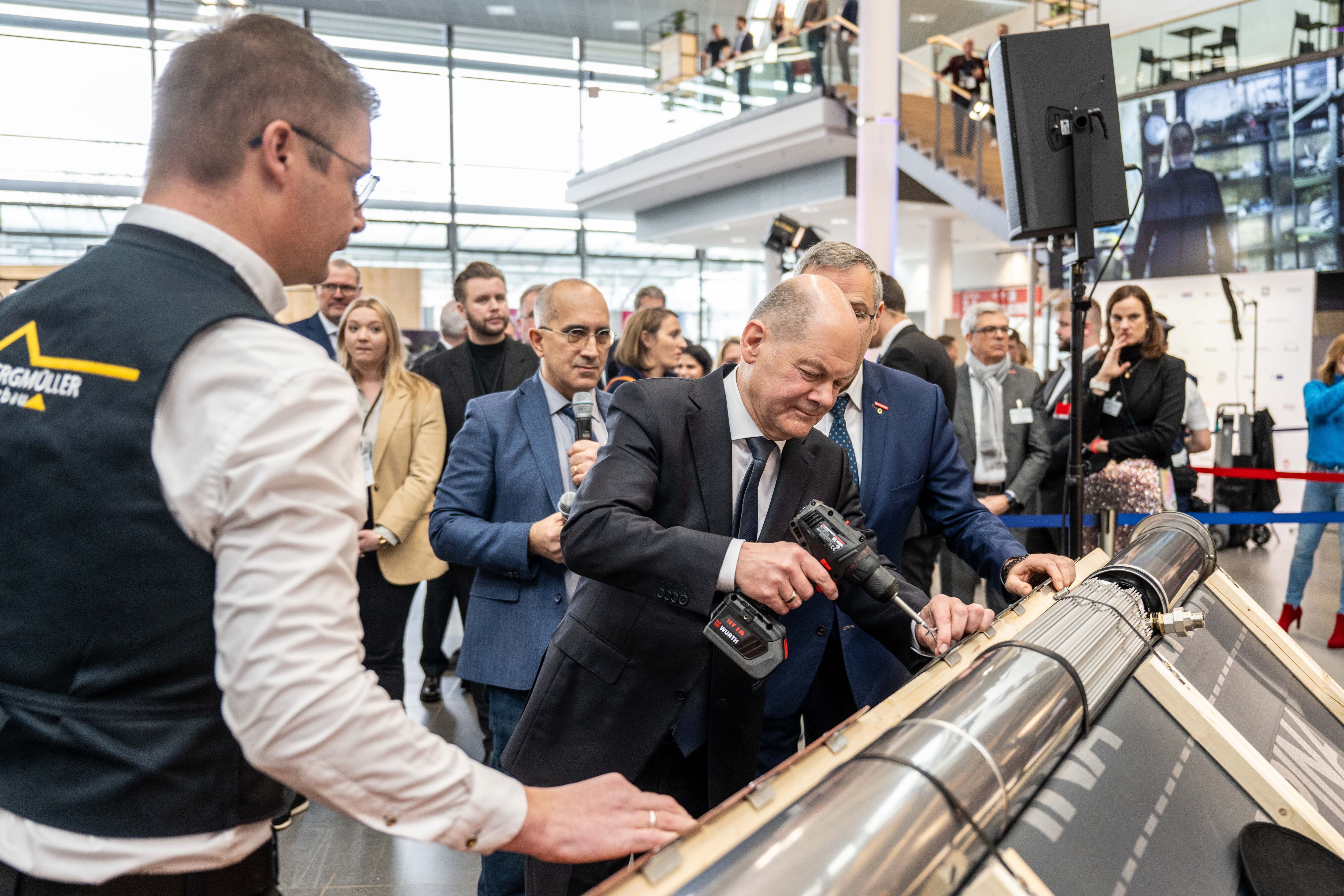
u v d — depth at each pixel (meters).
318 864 2.25
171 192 0.76
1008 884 0.61
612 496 1.25
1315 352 7.67
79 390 0.69
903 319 3.04
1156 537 1.54
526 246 15.12
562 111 14.70
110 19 12.04
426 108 14.18
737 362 1.39
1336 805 1.17
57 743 0.68
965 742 0.70
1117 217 2.23
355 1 13.10
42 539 0.68
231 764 0.72
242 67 0.74
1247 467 6.64
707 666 1.30
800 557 1.12
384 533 2.63
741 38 11.15
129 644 0.68
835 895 0.54
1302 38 7.65
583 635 1.34
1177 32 8.40
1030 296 9.10
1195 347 8.19
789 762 0.74
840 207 12.05
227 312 0.69
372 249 14.23
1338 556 6.35
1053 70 2.21
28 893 0.69
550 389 1.99
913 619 1.30
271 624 0.62
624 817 0.75
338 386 0.70
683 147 12.22
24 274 5.42
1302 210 7.70
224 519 0.64
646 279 16.28
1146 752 0.96
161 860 0.69
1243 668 1.43
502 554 1.82
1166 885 0.79
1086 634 1.00
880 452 1.68
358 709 0.64
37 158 12.12
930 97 9.97
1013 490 3.54
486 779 0.71
